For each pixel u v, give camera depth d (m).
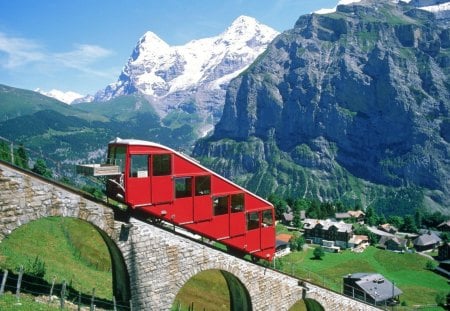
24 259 43.81
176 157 35.69
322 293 50.81
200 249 37.62
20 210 28.25
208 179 38.31
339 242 169.38
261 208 43.81
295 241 157.88
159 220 36.53
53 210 29.62
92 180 34.03
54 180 30.64
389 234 188.50
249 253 42.53
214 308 60.81
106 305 35.50
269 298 44.12
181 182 36.81
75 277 46.09
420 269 145.38
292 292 46.91
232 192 40.47
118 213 33.22
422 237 183.12
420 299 113.19
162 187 34.53
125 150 32.88
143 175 33.66
